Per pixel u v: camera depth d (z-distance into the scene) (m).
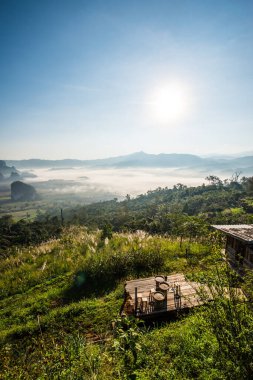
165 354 4.77
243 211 56.78
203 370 3.83
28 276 11.55
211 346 4.19
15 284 11.05
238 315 3.33
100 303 8.04
